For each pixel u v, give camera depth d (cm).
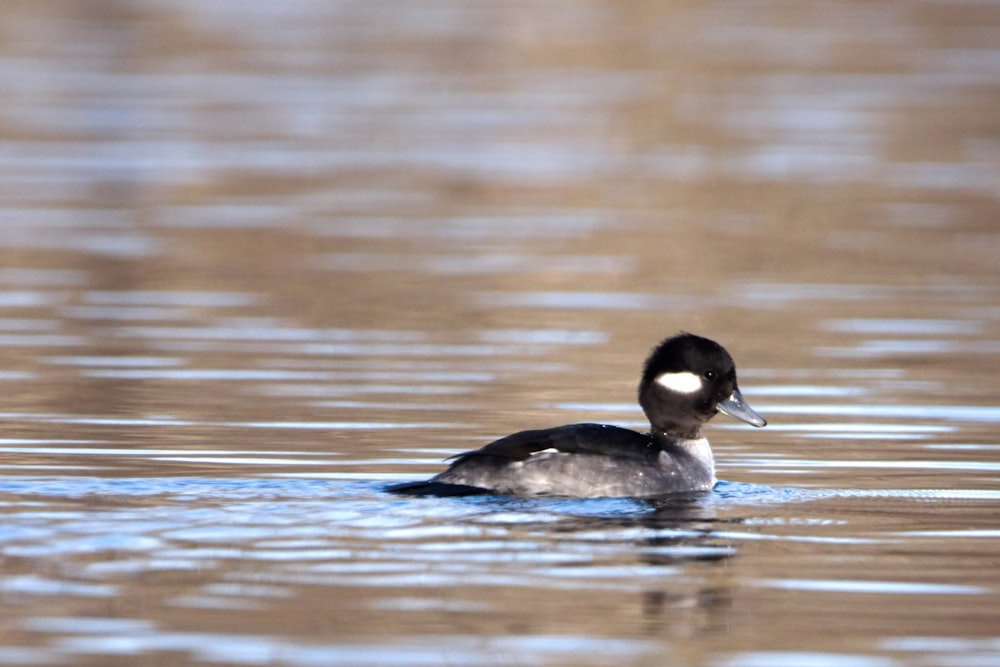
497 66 4197
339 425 1570
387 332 2006
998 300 2188
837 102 3750
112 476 1334
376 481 1333
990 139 3394
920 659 945
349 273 2344
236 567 1062
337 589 1028
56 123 3519
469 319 2081
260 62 4238
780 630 983
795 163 3178
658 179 3050
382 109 3712
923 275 2339
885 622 999
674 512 1251
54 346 1909
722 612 1010
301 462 1412
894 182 3012
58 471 1352
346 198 2884
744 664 933
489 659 926
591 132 3478
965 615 1012
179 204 2825
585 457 1306
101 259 2411
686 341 1428
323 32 4644
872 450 1502
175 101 3778
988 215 2748
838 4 5016
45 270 2328
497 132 3478
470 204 2842
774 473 1421
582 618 991
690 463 1355
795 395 1730
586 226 2672
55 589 1016
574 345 1950
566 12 4844
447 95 3869
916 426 1595
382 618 981
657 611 1005
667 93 3862
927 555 1138
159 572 1049
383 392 1716
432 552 1105
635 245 2530
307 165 3167
